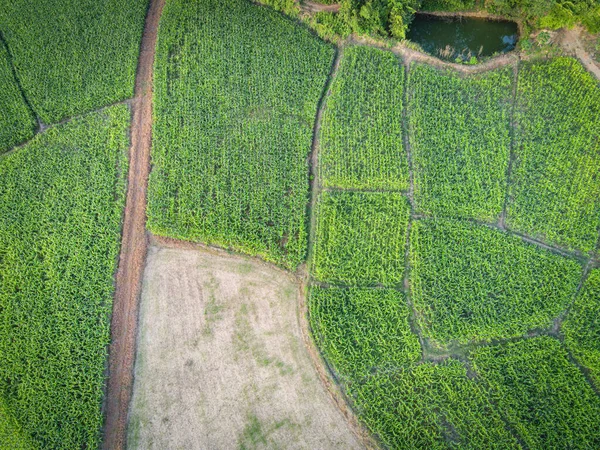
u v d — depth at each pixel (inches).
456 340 961.5
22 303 992.9
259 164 1105.4
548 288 977.5
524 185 1058.1
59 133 1123.3
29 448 899.4
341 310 989.2
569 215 1031.6
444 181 1070.4
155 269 1042.7
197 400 956.6
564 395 906.1
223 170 1099.3
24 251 1034.1
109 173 1093.1
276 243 1051.3
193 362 981.2
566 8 1090.1
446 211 1048.8
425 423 911.0
